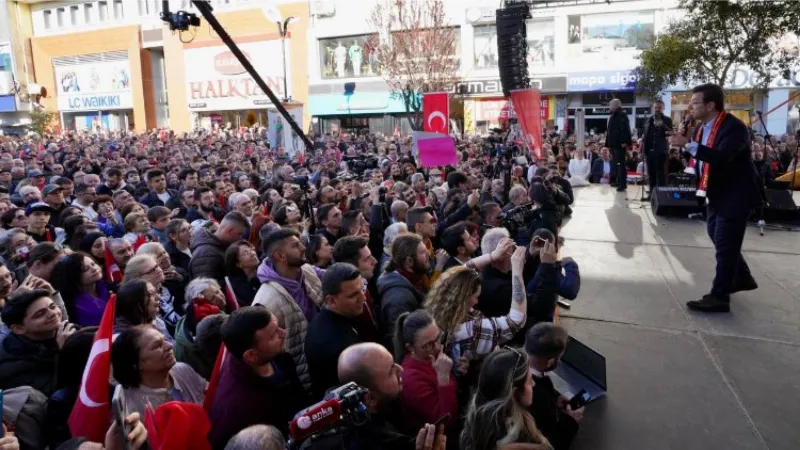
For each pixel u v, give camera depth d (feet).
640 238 24.36
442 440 7.66
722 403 11.80
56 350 10.56
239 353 9.12
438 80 91.97
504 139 50.11
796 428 10.87
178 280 15.83
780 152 49.67
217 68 132.36
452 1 105.09
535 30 98.53
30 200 25.12
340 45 119.55
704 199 18.39
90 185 27.37
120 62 144.46
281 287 12.66
